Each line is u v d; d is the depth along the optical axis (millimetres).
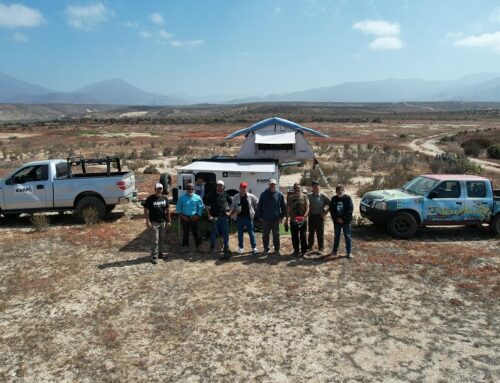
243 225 9203
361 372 4883
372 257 8930
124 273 8172
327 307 6590
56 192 12289
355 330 5859
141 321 6215
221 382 4738
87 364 5160
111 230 11453
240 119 136875
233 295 7066
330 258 8961
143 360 5211
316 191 9102
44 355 5379
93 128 90312
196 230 9422
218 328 5969
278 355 5258
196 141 49438
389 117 153125
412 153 35125
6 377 4934
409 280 7699
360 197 16172
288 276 7910
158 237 8914
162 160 30953
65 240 10531
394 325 6004
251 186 11117
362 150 37188
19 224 12562
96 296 7129
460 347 5406
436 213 10398
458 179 10555
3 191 12109
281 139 14234
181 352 5371
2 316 6469
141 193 17000
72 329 6023
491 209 10461
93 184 12383
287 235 10930
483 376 4789
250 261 8820
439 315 6309
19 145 44812
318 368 4969
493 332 5789
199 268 8414
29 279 7938
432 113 195000
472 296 6996
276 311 6461
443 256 9031
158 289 7371
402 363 5059
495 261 8680
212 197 9102
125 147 43219
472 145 36812
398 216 10391
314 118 139125
